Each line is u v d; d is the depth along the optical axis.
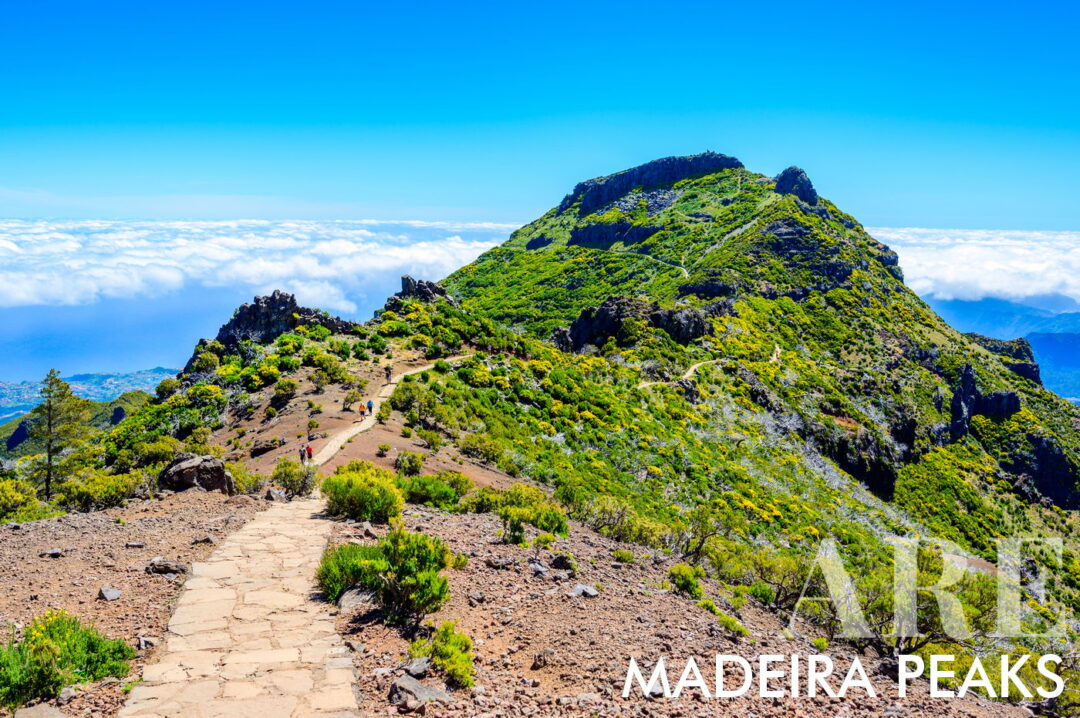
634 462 52.50
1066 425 145.50
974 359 158.62
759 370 108.50
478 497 21.19
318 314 76.38
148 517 15.73
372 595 10.71
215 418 51.16
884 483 95.56
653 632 11.04
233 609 10.26
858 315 157.62
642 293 175.50
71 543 13.32
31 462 46.56
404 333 76.38
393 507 16.50
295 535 14.28
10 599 10.30
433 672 8.47
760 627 13.22
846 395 115.00
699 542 21.84
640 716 7.94
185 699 7.62
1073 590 69.56
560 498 23.73
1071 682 13.23
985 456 125.69
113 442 51.84
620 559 16.36
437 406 47.69
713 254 187.50
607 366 88.38
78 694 7.64
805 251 180.50
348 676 8.28
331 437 38.06
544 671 9.09
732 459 68.81
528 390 62.06
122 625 9.55
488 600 11.55
